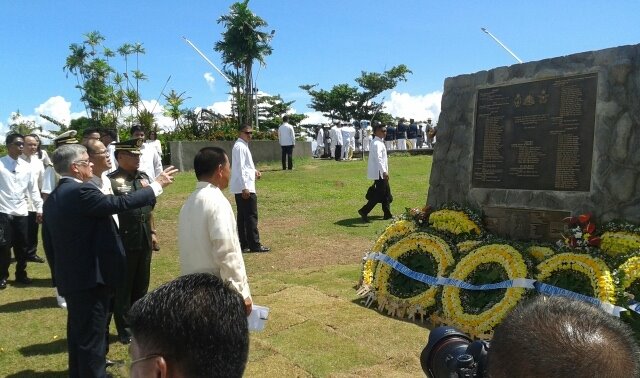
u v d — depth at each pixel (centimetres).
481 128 651
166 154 2156
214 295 137
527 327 108
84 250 392
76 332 396
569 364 99
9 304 670
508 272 525
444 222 643
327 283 700
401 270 605
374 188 1134
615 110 523
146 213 552
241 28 3038
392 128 3095
